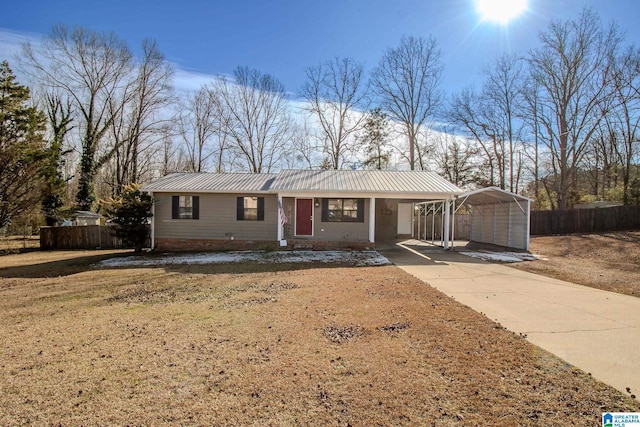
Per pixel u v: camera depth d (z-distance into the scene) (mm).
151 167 30406
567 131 24391
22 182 16125
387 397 2951
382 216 20141
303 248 14922
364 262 11273
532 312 5473
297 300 6281
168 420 2652
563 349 3949
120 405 2863
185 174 17875
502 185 28812
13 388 3168
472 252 13969
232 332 4578
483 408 2773
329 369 3473
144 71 26438
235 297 6645
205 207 15164
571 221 19875
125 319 5281
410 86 29031
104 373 3445
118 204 14438
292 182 15461
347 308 5699
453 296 6578
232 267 10406
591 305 5914
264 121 31422
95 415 2730
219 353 3893
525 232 14398
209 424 2600
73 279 8898
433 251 14344
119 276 9219
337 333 4504
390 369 3461
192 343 4207
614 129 26594
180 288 7566
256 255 13094
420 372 3393
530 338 4297
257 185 15516
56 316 5535
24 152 16172
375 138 29672
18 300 6719
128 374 3416
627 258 11648
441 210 18234
